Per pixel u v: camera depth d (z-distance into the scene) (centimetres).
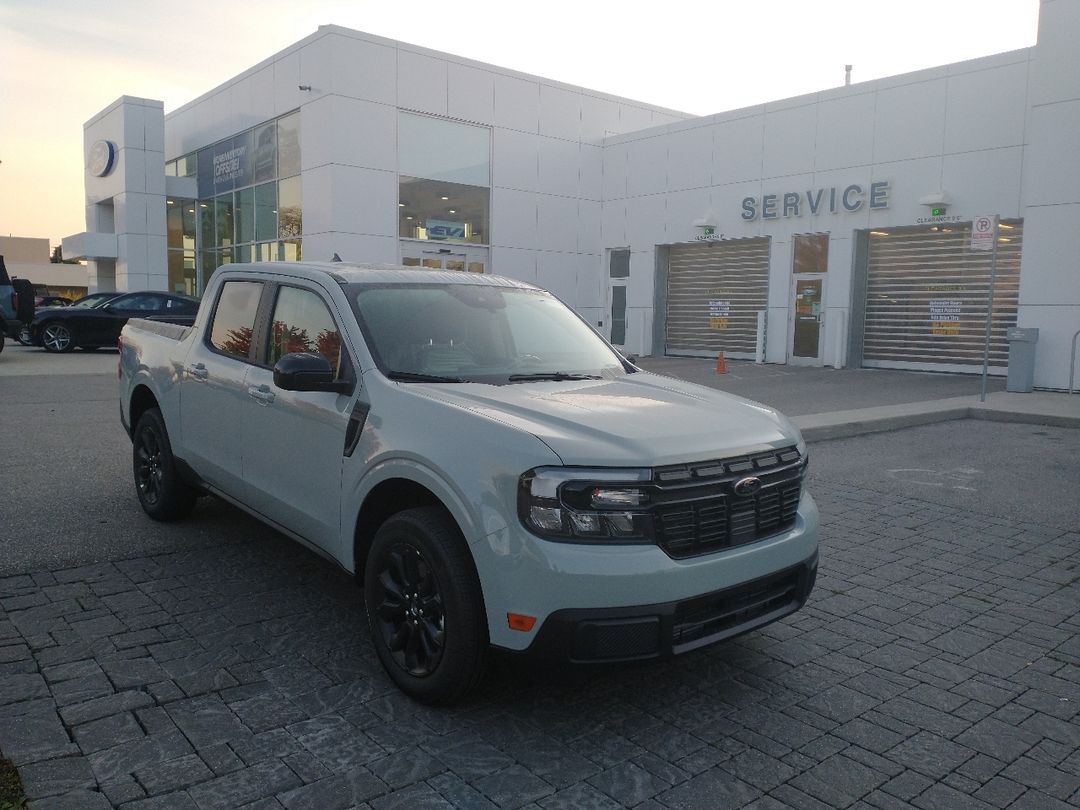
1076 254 1458
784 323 2108
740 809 285
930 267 1870
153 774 293
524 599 308
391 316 426
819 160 2008
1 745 307
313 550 425
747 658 407
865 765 314
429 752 314
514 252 2433
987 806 290
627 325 2538
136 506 635
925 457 915
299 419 421
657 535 318
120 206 2875
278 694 355
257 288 499
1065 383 1480
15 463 768
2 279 2002
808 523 376
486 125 2352
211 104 2709
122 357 641
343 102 2100
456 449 334
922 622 454
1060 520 661
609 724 340
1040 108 1482
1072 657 412
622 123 2653
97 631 410
